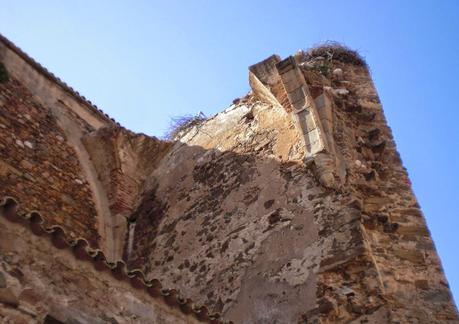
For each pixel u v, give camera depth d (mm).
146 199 12906
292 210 10086
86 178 12320
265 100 12602
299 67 11820
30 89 12398
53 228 6078
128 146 13398
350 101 11930
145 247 11883
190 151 13320
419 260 9047
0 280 5398
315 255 9195
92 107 13867
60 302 5746
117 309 6215
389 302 8312
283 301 9000
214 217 11250
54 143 12055
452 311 8398
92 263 6234
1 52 12125
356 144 11008
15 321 5324
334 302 8469
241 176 11539
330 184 9875
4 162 10516
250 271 9797
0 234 5625
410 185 10328
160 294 6754
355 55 13266
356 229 9070
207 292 10102
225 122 13258
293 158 10820
